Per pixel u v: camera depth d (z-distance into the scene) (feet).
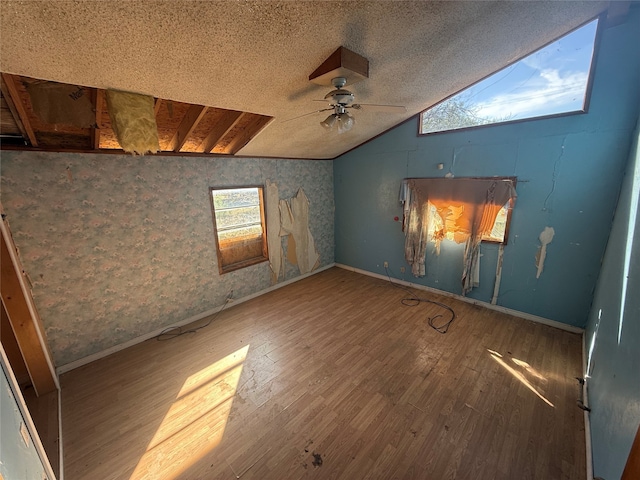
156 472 6.01
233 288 13.73
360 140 15.14
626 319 5.27
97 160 9.09
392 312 12.68
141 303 10.74
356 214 17.30
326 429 6.89
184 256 11.75
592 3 7.27
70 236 8.89
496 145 11.18
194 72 6.30
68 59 5.07
